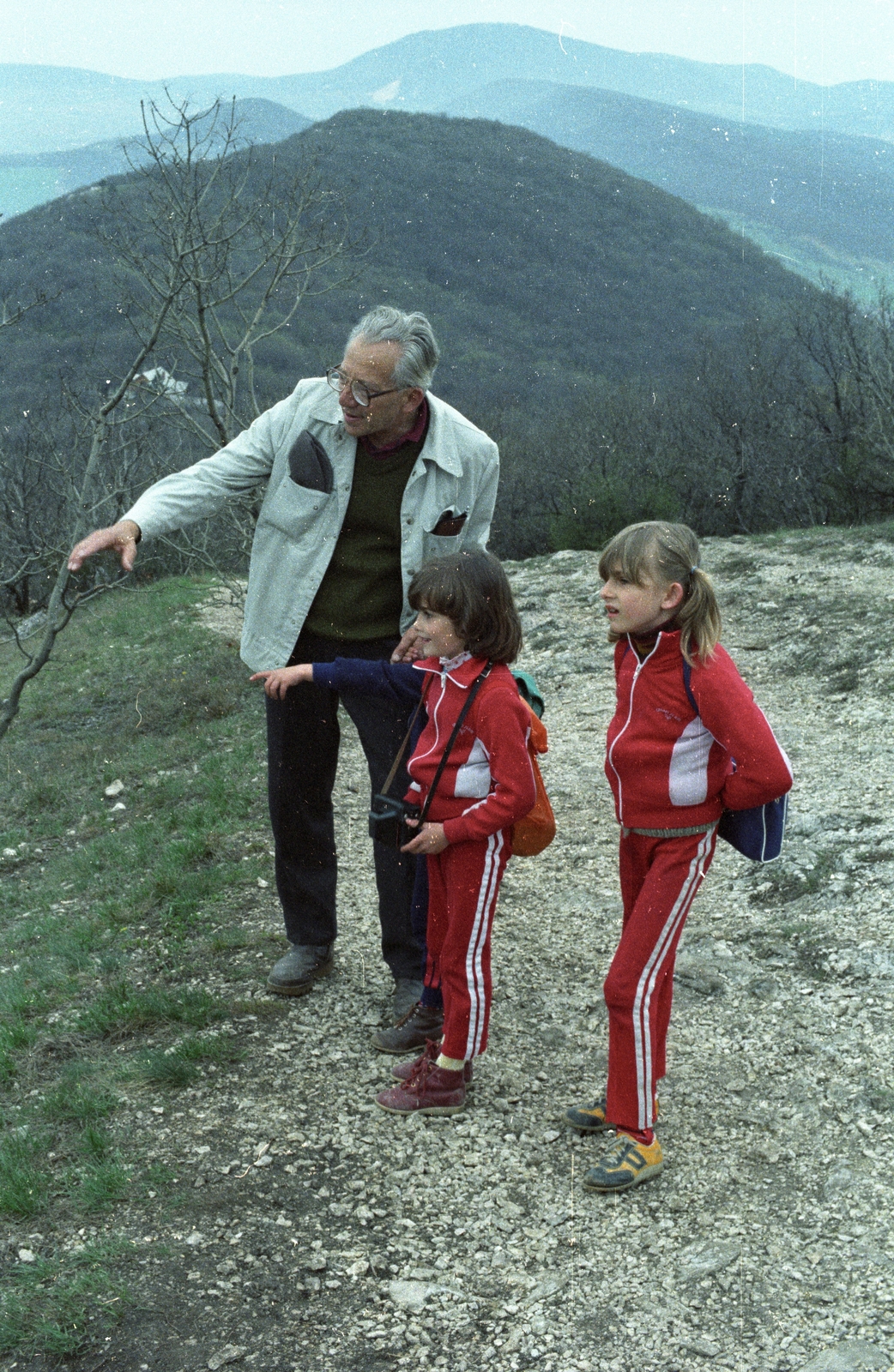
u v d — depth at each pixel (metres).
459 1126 2.84
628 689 2.46
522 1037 3.28
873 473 17.98
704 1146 2.72
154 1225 2.48
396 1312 2.22
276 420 3.06
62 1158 2.75
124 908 4.64
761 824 2.46
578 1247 2.39
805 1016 3.26
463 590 2.53
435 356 2.80
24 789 8.52
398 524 2.99
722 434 25.62
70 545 6.42
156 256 9.34
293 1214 2.52
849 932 3.69
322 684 2.88
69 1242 2.43
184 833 5.83
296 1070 3.12
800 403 24.89
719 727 2.34
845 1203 2.46
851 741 5.89
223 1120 2.88
